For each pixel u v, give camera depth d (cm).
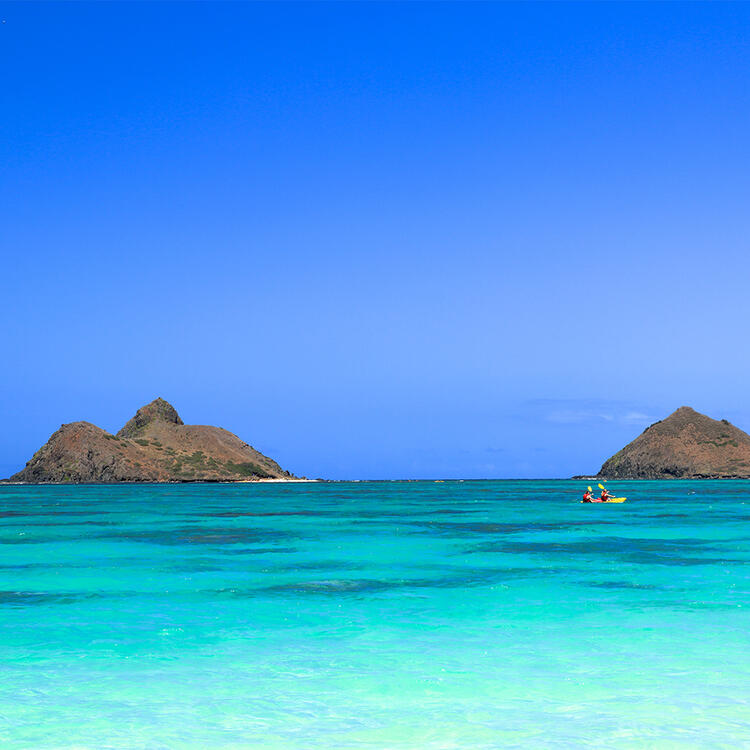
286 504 9656
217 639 1903
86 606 2338
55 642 1875
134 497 12562
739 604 2338
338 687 1488
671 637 1908
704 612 2217
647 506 8662
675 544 4122
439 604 2358
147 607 2317
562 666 1638
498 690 1465
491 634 1947
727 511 7512
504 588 2642
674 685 1495
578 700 1402
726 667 1627
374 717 1309
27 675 1584
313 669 1620
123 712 1341
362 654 1748
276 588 2659
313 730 1245
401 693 1447
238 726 1267
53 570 3138
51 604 2370
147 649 1802
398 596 2494
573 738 1205
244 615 2195
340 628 2023
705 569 3098
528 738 1205
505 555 3634
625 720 1289
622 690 1464
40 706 1378
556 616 2167
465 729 1247
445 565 3269
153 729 1253
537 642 1859
